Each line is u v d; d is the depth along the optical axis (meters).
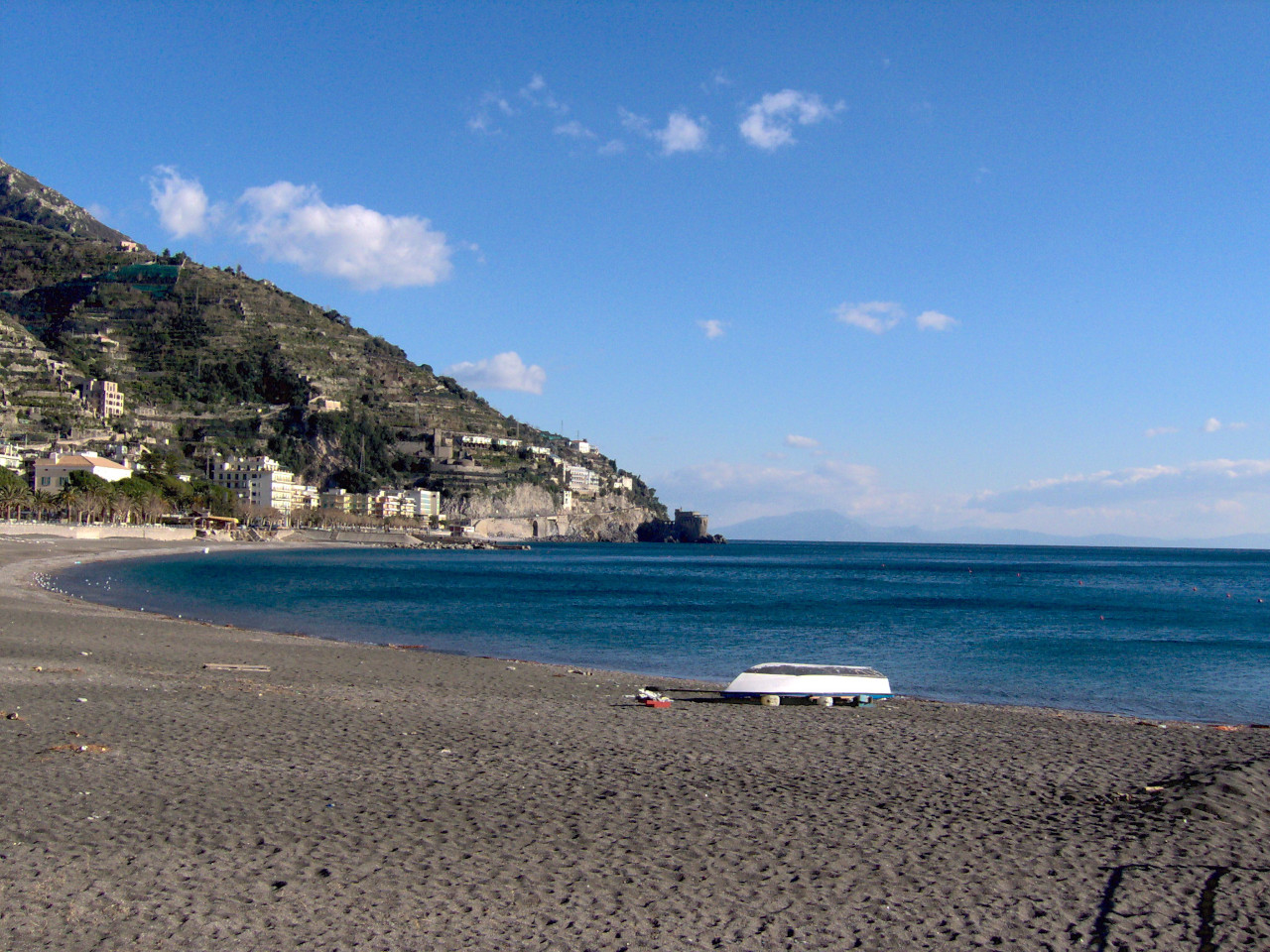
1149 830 16.95
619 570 176.88
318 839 15.49
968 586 135.38
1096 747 24.88
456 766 20.88
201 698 27.91
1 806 16.41
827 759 22.78
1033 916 13.19
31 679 29.78
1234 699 38.25
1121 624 72.44
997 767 22.19
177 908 12.52
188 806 16.95
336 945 11.67
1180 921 13.01
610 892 13.69
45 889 12.97
